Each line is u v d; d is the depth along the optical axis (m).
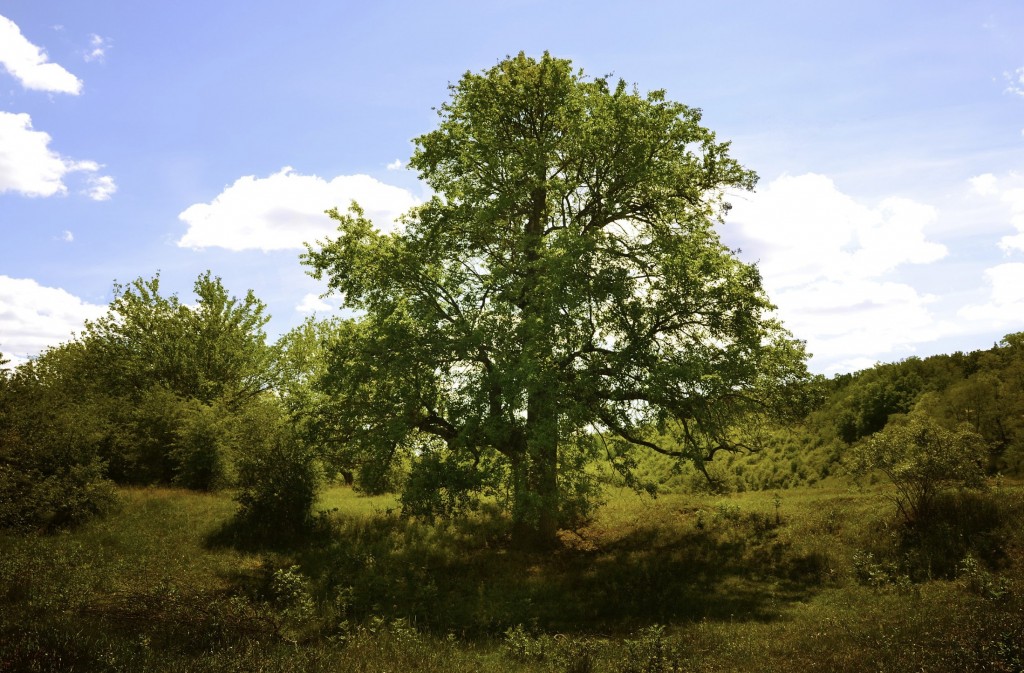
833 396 29.23
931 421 17.67
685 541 19.97
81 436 22.98
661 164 20.23
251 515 21.14
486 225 21.27
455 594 16.30
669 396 18.88
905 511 17.42
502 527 22.00
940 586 13.17
